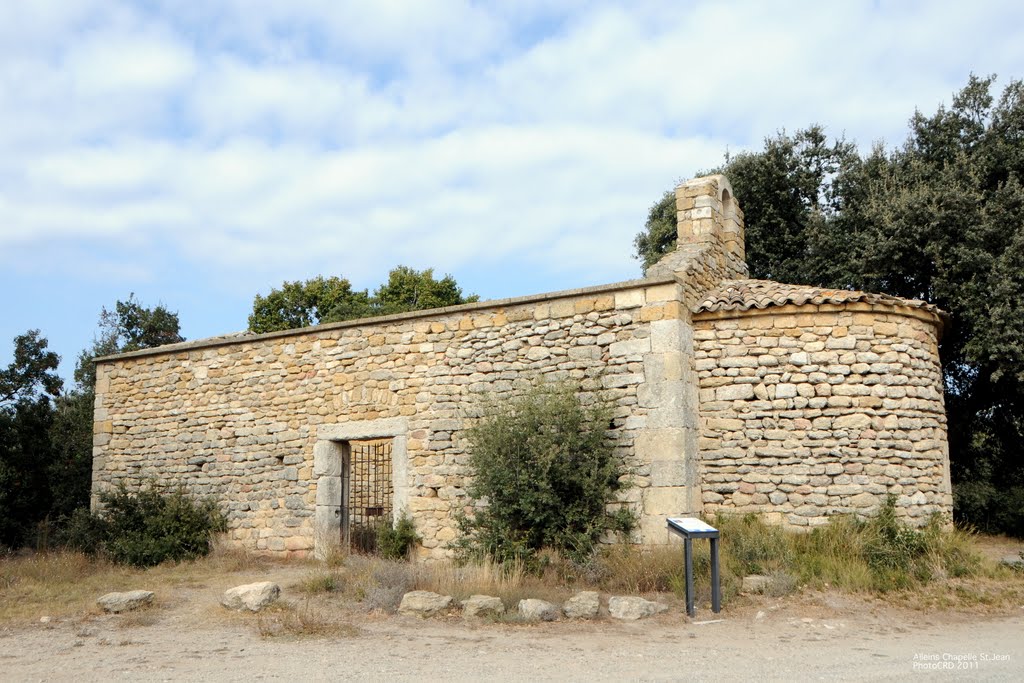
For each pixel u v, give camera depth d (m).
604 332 11.06
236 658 6.62
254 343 13.98
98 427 15.31
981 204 15.01
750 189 19.20
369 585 9.38
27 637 7.59
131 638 7.50
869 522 9.94
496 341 11.87
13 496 16.03
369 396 12.74
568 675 5.97
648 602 8.18
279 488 13.35
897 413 10.41
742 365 10.77
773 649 6.82
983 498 14.96
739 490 10.57
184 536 13.10
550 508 10.30
